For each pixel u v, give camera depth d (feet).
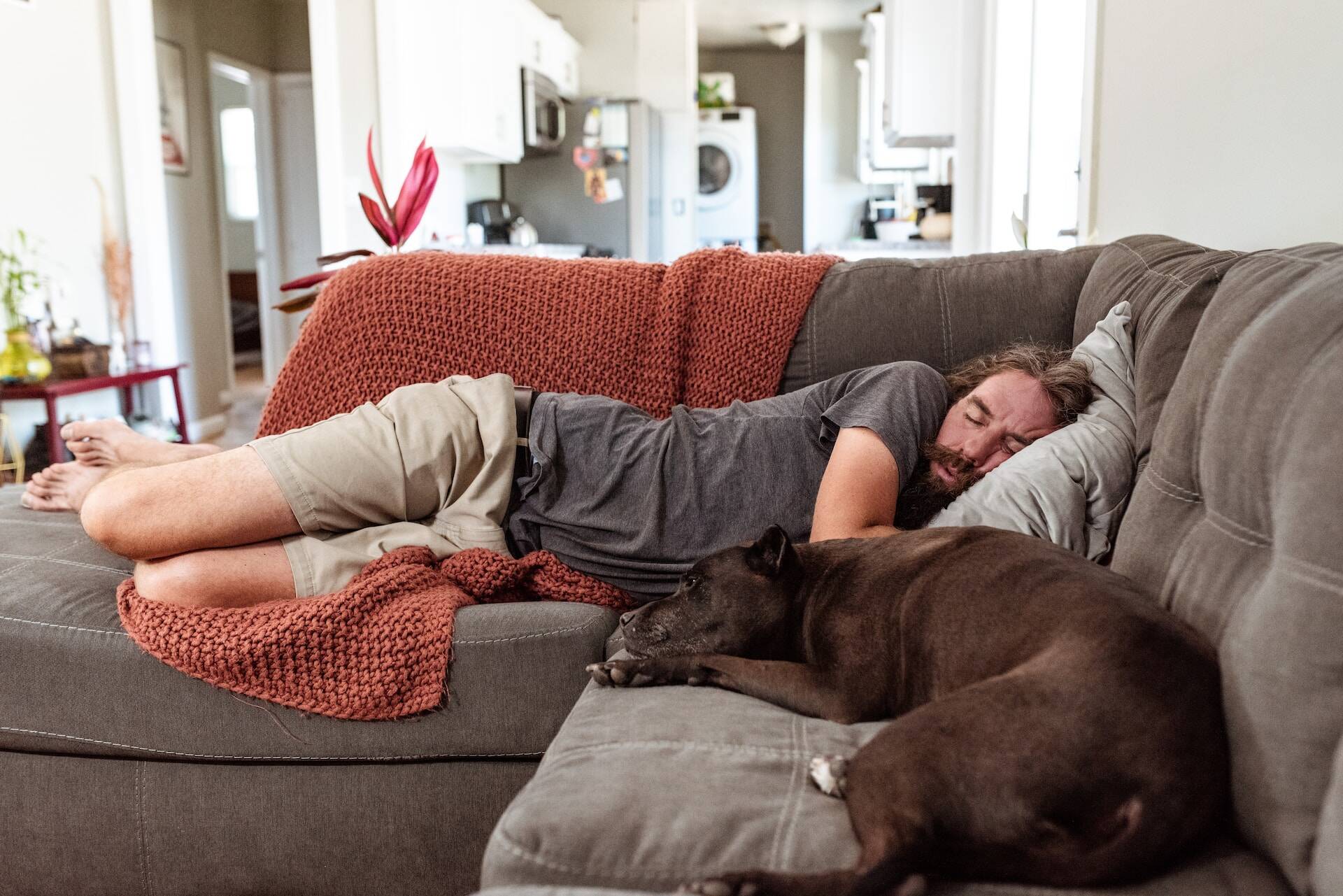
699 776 3.28
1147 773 2.64
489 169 21.95
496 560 5.16
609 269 6.58
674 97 24.53
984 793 2.66
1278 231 5.22
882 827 2.66
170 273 17.12
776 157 34.83
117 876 4.85
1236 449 3.27
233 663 4.54
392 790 4.66
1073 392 5.08
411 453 5.37
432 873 4.68
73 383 13.85
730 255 6.55
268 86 23.98
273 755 4.67
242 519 5.01
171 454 6.23
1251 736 2.73
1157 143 6.97
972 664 3.36
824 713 3.77
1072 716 2.72
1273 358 3.22
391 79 15.89
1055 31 11.64
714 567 4.32
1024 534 3.90
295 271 24.84
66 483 6.19
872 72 21.09
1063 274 6.24
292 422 6.45
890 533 4.80
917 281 6.32
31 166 14.94
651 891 2.92
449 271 6.56
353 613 4.64
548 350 6.36
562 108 22.16
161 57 19.48
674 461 5.45
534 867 3.03
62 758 4.86
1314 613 2.63
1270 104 5.28
